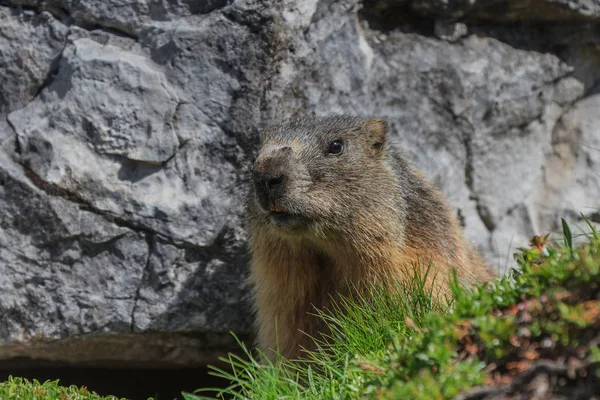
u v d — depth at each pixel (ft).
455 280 22.12
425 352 19.70
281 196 30.45
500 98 41.98
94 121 36.35
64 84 36.70
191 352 40.04
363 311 28.76
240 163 37.45
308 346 33.91
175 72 37.01
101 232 36.78
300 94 38.42
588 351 18.08
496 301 20.62
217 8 37.27
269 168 30.55
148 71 36.70
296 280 33.76
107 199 36.70
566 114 44.11
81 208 36.58
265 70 37.11
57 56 37.17
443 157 41.45
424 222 34.58
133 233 37.11
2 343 36.78
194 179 37.27
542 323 18.85
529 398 17.97
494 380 18.45
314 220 31.37
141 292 37.32
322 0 38.86
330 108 39.11
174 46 36.99
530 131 43.57
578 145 44.14
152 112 36.70
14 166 36.32
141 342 38.81
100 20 37.29
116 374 42.55
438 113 41.27
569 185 43.96
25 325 36.70
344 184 32.01
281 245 33.27
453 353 19.26
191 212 37.19
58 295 36.78
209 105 37.11
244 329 38.70
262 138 33.86
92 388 42.04
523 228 43.52
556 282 19.94
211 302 38.11
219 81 37.11
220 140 37.22
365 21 40.88
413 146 40.93
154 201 36.91
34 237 36.52
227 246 37.91
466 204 42.45
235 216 37.63
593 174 43.91
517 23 42.65
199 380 43.45
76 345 37.93
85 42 37.01
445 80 41.22
